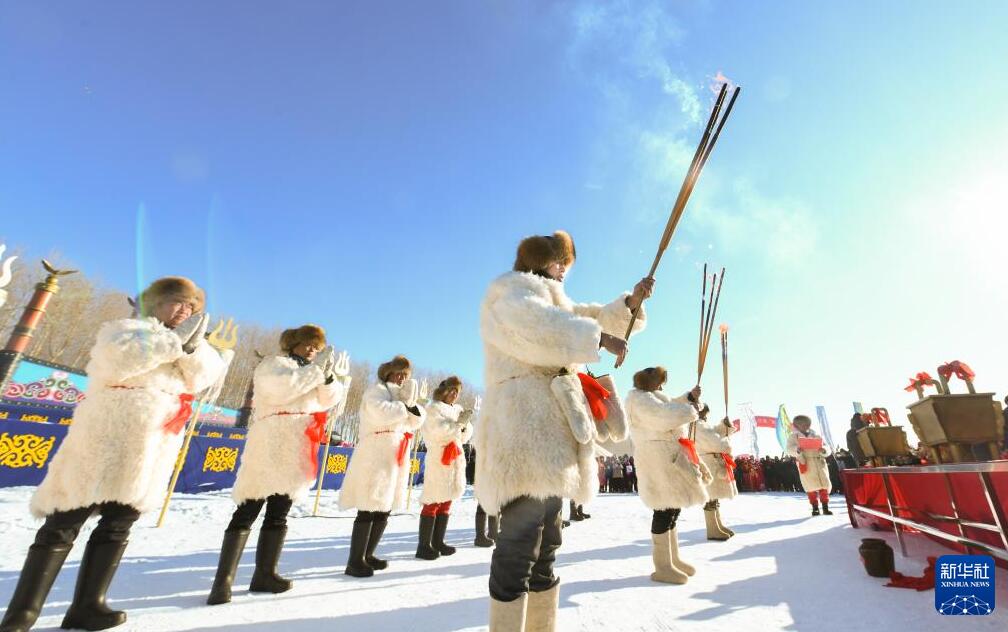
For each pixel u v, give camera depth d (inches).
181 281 88.0
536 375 62.4
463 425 171.9
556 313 59.3
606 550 160.2
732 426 208.1
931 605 86.8
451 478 157.9
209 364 86.1
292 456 103.1
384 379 147.3
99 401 74.7
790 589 102.0
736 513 292.7
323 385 112.1
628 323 80.0
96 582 75.0
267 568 100.2
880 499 178.1
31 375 523.8
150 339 76.1
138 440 74.8
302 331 117.5
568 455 56.9
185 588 101.4
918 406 132.5
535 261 71.9
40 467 271.1
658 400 133.4
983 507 104.0
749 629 77.1
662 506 117.7
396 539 193.2
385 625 78.2
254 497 97.8
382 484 126.3
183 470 343.9
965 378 128.3
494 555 56.2
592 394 66.8
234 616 82.0
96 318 852.0
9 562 119.0
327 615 83.4
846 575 113.2
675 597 97.9
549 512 62.3
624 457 648.4
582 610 88.5
